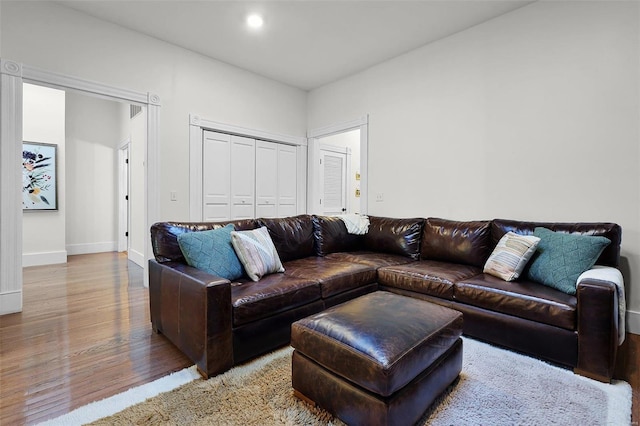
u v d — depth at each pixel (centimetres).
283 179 487
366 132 422
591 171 253
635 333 233
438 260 302
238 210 433
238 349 183
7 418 138
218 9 296
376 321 147
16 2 267
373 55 385
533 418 140
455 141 335
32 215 479
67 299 307
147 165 345
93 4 288
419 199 367
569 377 172
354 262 292
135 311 275
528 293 196
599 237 203
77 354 197
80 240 583
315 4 288
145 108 344
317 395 143
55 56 286
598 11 248
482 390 160
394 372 119
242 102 426
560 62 267
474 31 320
